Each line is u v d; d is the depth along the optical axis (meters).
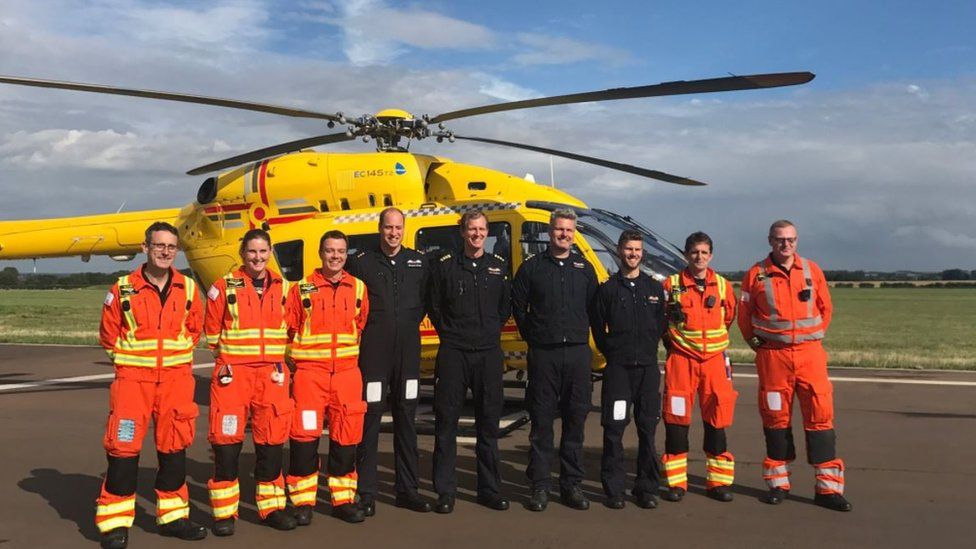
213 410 4.11
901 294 90.12
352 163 7.22
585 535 4.12
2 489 5.10
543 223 6.73
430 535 4.13
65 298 57.19
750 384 10.04
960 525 4.27
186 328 4.12
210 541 4.05
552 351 4.59
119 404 3.89
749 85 5.26
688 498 4.84
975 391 9.33
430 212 6.98
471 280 4.56
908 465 5.66
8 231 9.39
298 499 4.30
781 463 4.73
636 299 4.64
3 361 12.96
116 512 3.92
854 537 4.07
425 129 7.43
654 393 4.69
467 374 4.59
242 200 7.45
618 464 4.66
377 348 4.54
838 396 8.94
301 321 4.35
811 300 4.66
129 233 9.35
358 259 4.63
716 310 4.75
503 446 6.46
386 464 5.85
